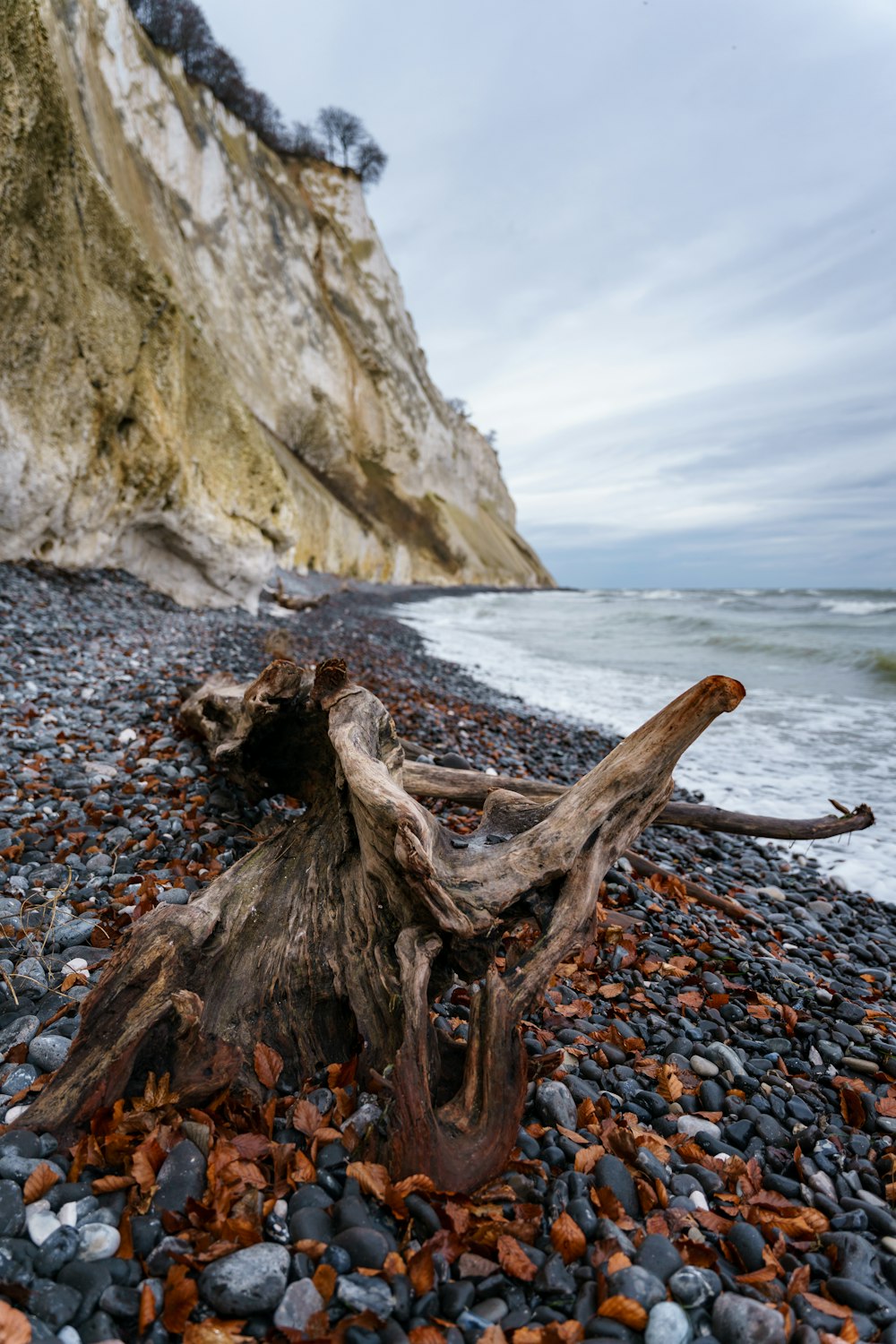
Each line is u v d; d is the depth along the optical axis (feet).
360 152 186.19
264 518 53.83
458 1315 4.92
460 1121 6.32
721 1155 6.96
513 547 270.67
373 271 163.12
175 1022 6.68
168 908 7.72
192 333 50.24
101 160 74.23
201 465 48.06
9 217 31.07
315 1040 7.41
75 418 36.42
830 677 49.37
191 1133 6.06
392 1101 6.23
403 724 25.17
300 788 13.02
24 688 21.11
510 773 22.17
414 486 178.91
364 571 148.66
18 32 30.63
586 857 8.10
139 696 21.94
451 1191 5.78
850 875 18.25
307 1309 4.76
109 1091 6.19
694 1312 5.25
